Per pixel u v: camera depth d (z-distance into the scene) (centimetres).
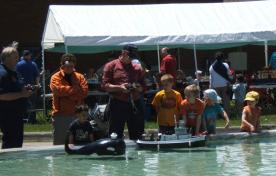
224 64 1784
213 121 1134
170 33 1981
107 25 1981
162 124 1087
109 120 1041
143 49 2423
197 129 1072
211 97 1123
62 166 806
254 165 779
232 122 1590
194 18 2047
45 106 1853
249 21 2039
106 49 2498
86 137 948
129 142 987
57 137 1032
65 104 1030
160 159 853
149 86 1831
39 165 821
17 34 2927
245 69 2595
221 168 760
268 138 1112
